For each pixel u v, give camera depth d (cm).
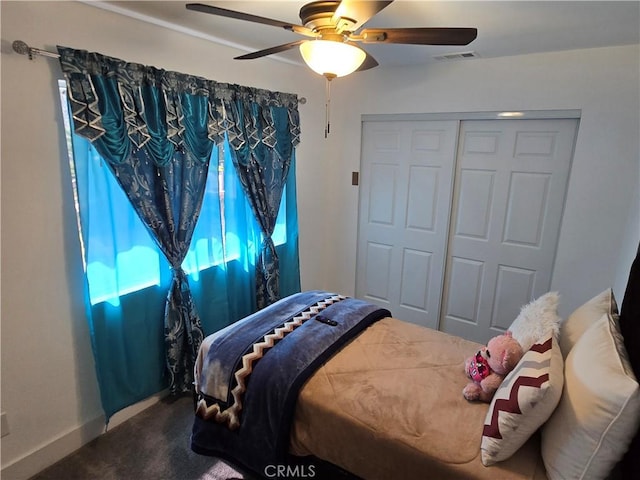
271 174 316
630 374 113
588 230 284
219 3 188
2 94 165
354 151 374
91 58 187
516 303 329
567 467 122
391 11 191
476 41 247
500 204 320
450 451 142
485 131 315
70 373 208
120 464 207
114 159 201
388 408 161
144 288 235
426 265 363
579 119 276
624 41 243
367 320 227
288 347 193
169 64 232
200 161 250
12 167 172
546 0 176
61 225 193
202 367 203
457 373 185
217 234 282
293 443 172
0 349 180
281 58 305
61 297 199
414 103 335
